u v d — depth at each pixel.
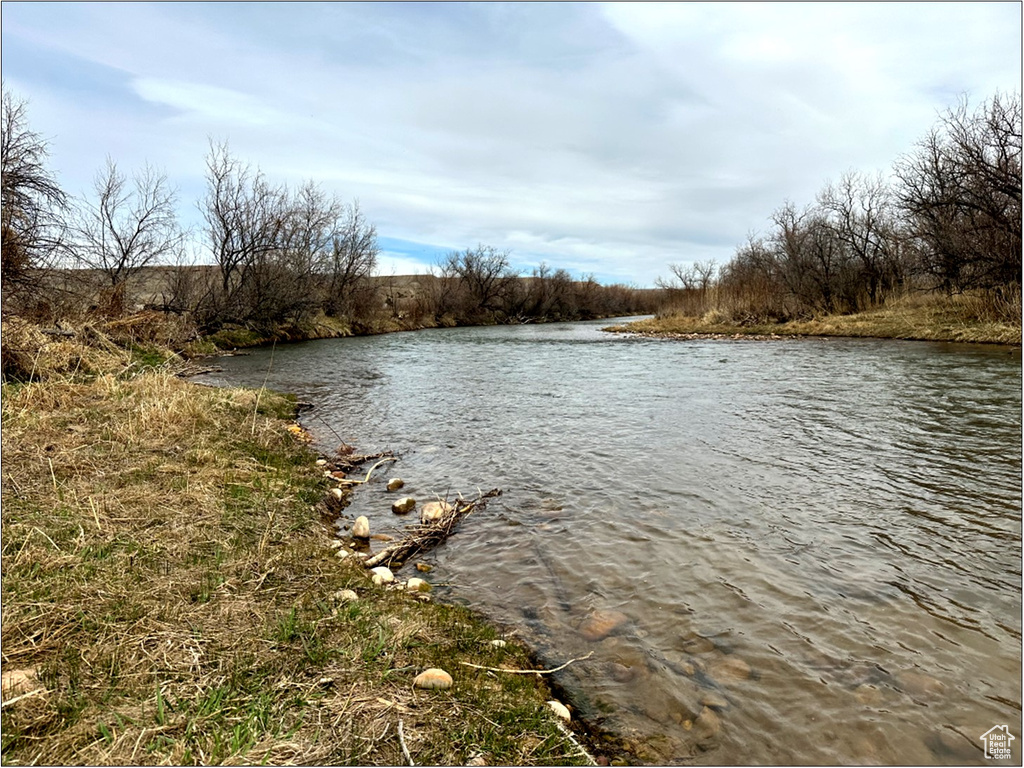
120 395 8.16
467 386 13.74
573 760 2.42
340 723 2.40
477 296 50.81
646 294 82.56
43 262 12.59
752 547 4.79
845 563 4.49
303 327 29.94
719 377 14.66
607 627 3.70
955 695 3.04
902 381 12.80
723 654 3.41
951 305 24.98
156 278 23.14
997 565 4.40
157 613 3.03
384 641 3.08
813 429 8.71
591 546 4.88
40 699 2.26
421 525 5.36
